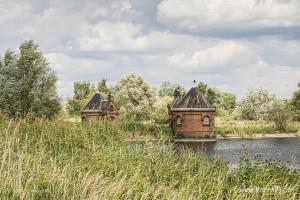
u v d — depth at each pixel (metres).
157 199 14.61
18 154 16.30
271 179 16.94
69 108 126.81
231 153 49.84
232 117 104.94
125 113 101.94
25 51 74.94
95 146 22.67
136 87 105.56
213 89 132.38
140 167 18.34
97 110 91.50
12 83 71.56
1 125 23.52
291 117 87.69
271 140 72.06
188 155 20.84
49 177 14.41
